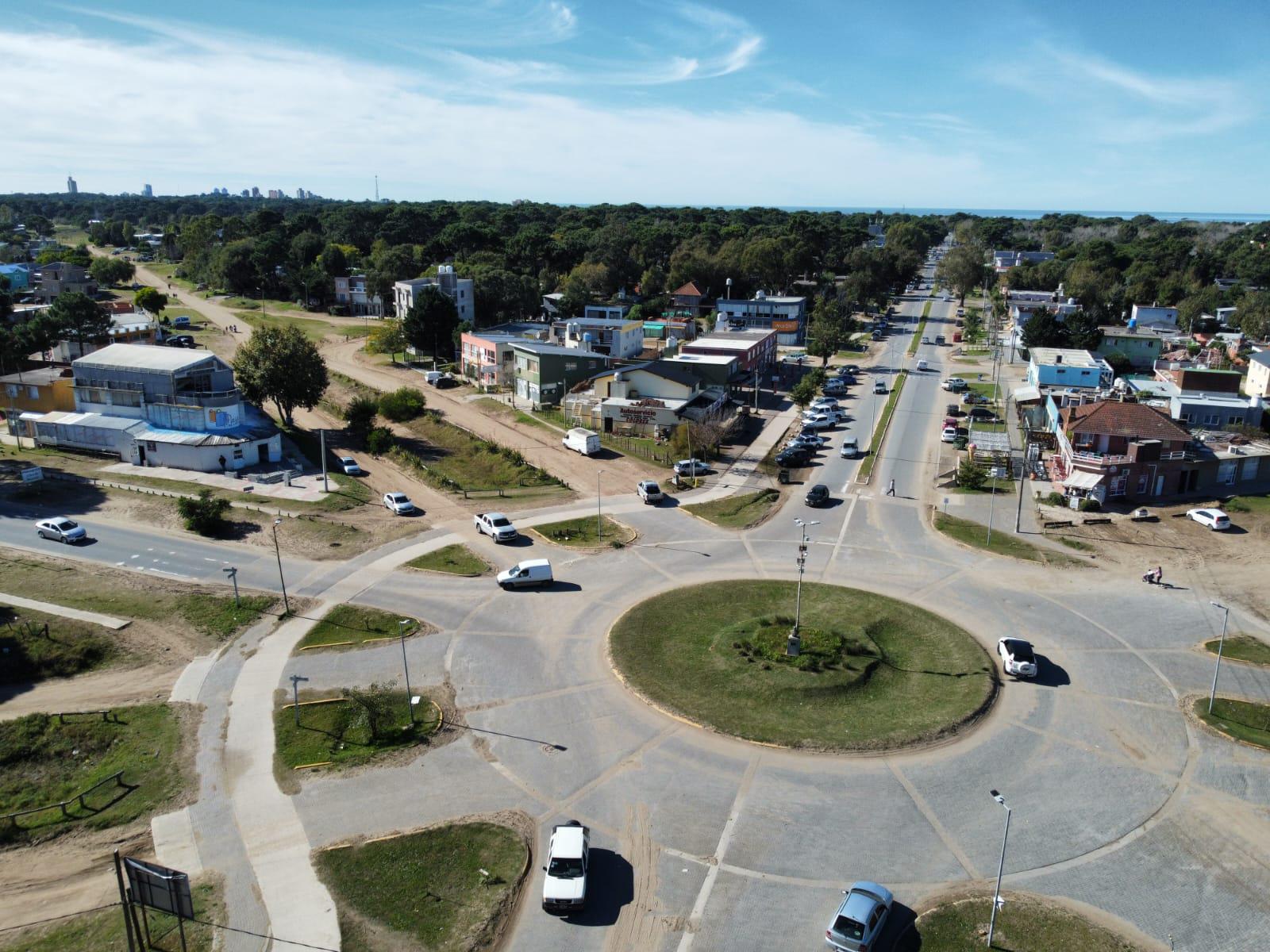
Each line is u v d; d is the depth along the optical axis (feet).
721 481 252.83
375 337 428.97
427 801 112.88
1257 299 534.78
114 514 211.00
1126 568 191.93
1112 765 122.72
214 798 112.98
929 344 507.30
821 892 98.48
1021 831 108.99
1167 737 129.59
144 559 186.09
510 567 188.14
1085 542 206.80
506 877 99.76
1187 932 93.91
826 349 425.28
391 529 209.36
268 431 266.36
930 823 110.22
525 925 93.09
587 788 116.06
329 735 126.93
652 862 102.63
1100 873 102.06
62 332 392.06
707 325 532.32
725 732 128.67
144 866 80.74
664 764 121.39
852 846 105.81
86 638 151.43
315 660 148.25
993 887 99.45
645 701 136.98
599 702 136.77
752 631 159.02
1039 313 448.65
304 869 100.42
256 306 579.48
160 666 145.89
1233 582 184.75
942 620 165.68
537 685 141.38
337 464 266.16
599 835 106.93
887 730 129.39
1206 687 143.84
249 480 240.53
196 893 96.63
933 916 94.63
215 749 123.34
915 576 187.32
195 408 256.73
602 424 303.07
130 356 274.36
